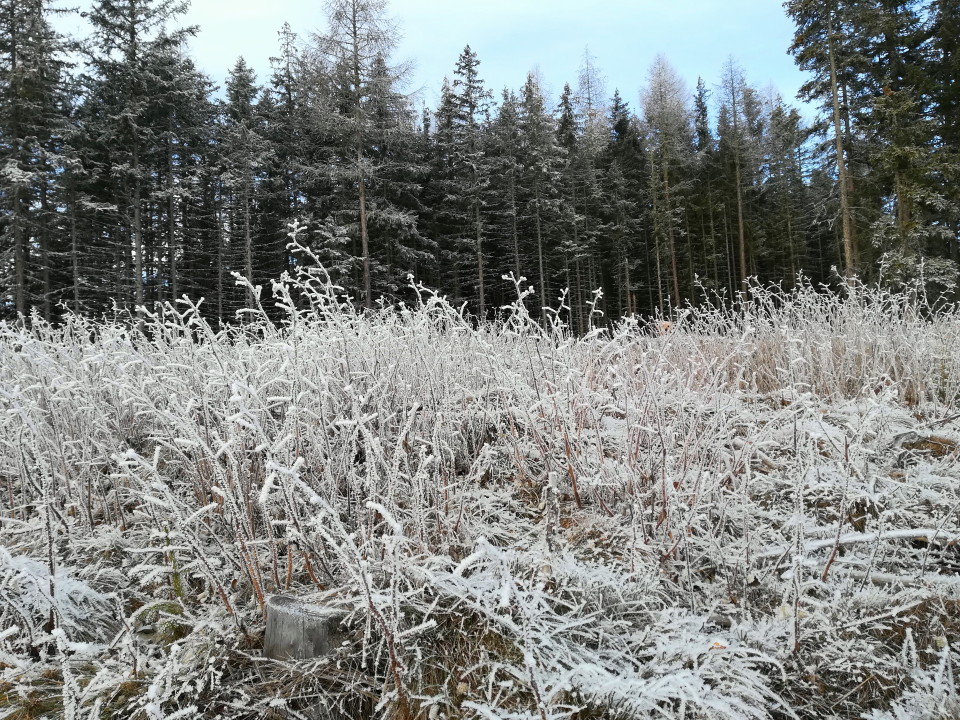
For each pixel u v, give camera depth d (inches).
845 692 80.7
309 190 1054.4
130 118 874.8
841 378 195.5
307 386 105.7
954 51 665.0
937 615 90.3
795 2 709.9
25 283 829.2
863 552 106.5
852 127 717.3
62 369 129.2
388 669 76.2
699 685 69.5
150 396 124.7
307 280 130.2
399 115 943.0
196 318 111.1
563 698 72.3
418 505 93.4
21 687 76.6
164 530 89.5
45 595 81.7
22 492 112.6
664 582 97.7
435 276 1114.1
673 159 1312.7
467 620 83.4
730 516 110.3
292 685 76.1
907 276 556.4
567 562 93.7
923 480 124.6
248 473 101.4
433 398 125.0
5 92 839.1
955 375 185.0
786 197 1384.1
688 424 125.1
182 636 88.5
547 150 1211.9
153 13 933.2
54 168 855.1
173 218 980.6
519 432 145.5
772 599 95.0
